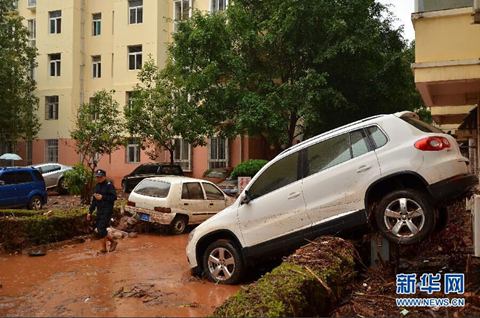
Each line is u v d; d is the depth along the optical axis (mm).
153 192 13070
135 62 29141
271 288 4848
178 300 6434
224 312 4547
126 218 13391
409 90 20828
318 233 6770
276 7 18688
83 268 8664
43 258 9734
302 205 6906
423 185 6352
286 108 17859
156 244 11398
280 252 7043
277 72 19594
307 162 7066
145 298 6531
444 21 8383
